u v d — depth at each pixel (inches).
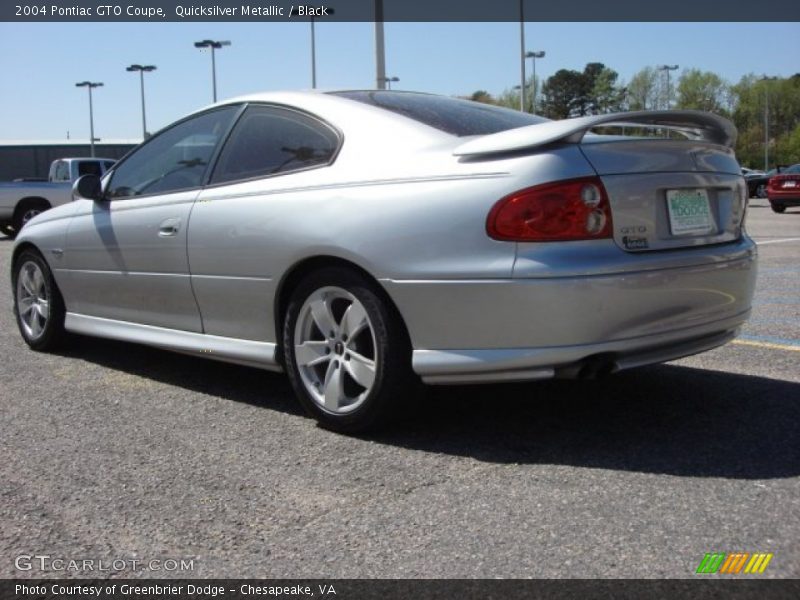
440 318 125.7
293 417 153.3
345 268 136.3
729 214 143.9
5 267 431.8
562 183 119.0
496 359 122.4
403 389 134.4
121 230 179.9
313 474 124.2
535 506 110.5
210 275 159.0
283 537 104.0
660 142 130.8
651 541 99.6
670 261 126.2
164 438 142.4
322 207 138.3
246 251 150.3
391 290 129.1
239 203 153.0
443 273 124.2
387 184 132.0
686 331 130.8
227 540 103.7
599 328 120.1
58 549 102.0
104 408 161.5
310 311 143.4
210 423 150.5
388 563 96.7
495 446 134.0
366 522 107.5
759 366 181.9
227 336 160.9
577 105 3147.1
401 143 136.2
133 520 109.6
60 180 722.8
